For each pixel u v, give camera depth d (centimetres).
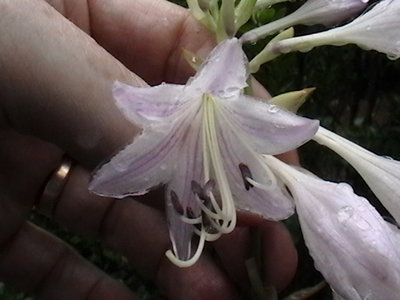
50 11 9
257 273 9
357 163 9
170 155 8
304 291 10
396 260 8
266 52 9
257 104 8
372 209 8
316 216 8
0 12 9
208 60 8
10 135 11
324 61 20
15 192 12
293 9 15
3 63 9
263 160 8
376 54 20
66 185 12
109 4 12
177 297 12
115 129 9
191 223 8
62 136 9
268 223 10
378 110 21
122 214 12
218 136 8
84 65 9
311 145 19
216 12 9
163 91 8
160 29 12
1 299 21
